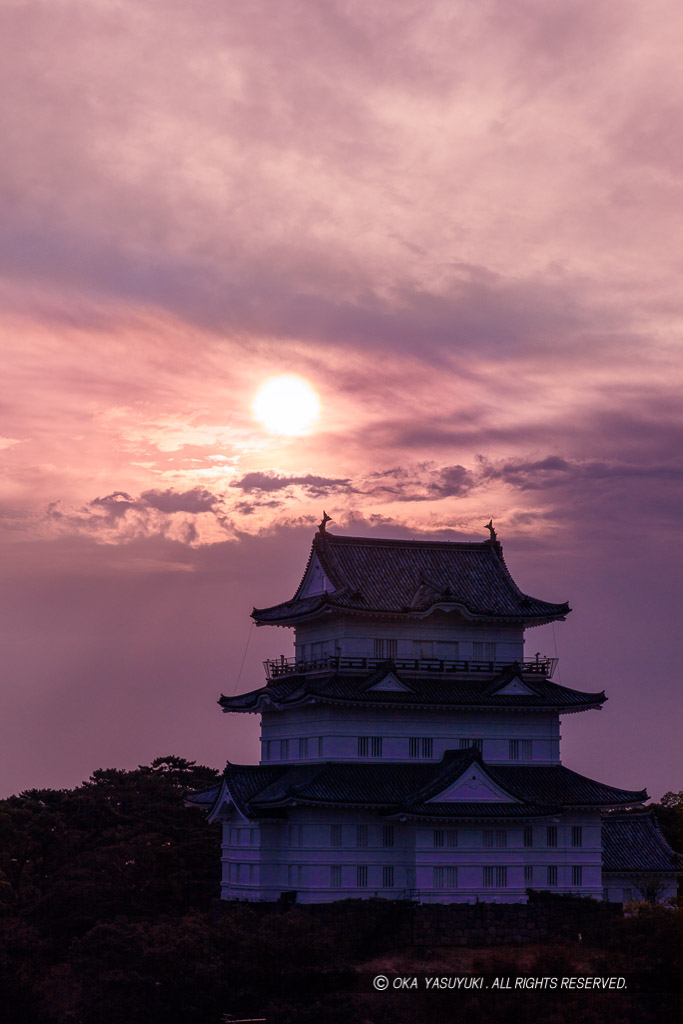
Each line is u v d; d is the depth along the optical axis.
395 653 142.00
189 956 116.62
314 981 116.94
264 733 149.00
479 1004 112.81
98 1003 114.00
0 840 170.25
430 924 128.62
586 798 137.50
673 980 117.75
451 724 139.38
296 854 132.88
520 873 133.12
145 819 175.12
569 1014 112.31
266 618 149.88
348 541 147.25
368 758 136.50
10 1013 116.12
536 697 140.62
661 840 145.38
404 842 132.75
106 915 144.25
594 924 133.38
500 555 151.12
